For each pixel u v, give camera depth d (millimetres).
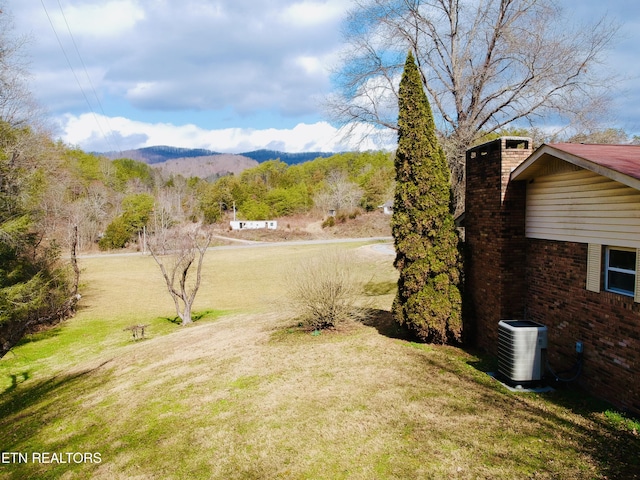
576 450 4895
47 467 6258
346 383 7762
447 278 9375
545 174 7516
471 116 16578
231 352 11180
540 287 7730
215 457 5715
